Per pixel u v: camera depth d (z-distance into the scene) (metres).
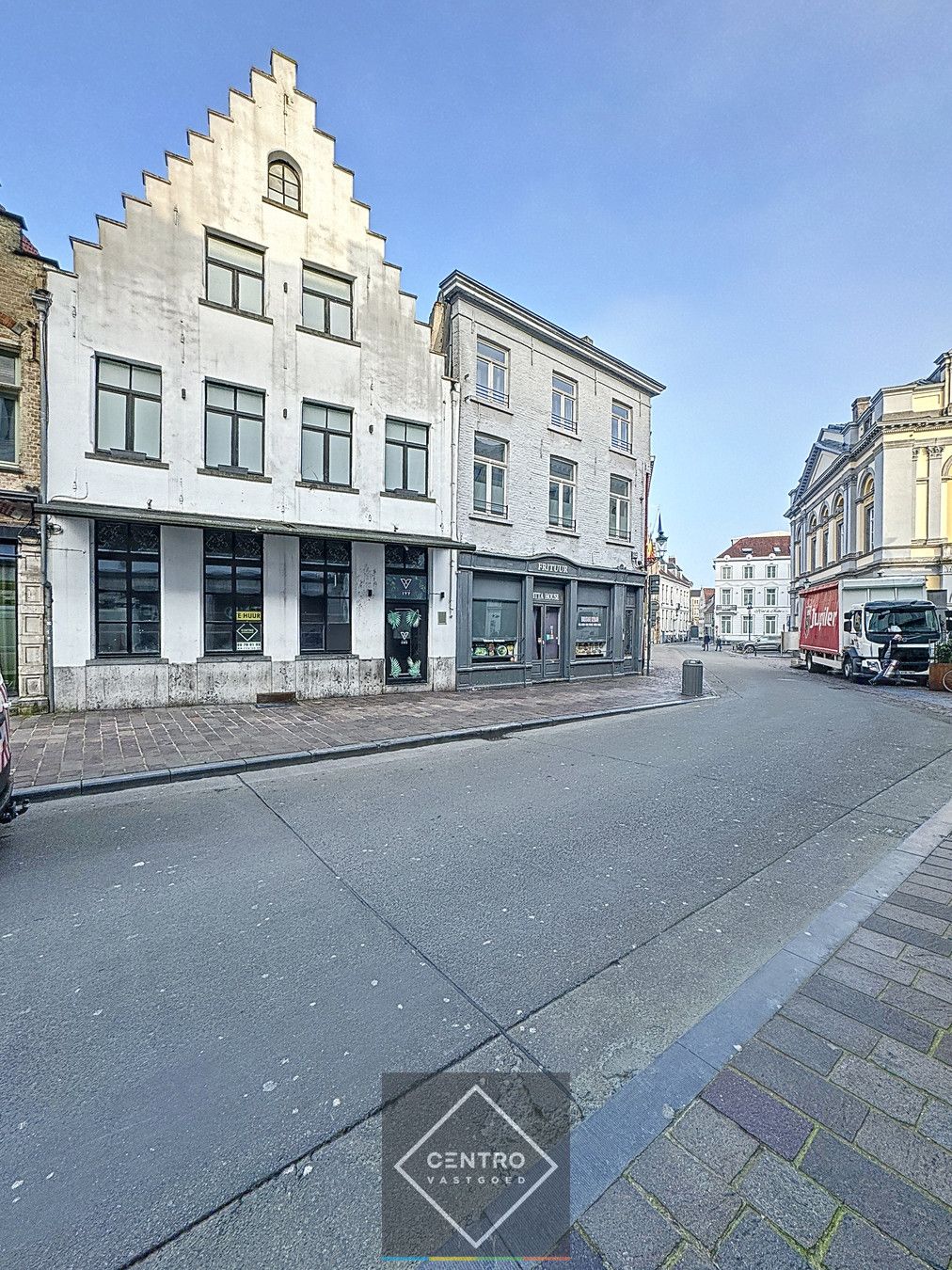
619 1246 1.74
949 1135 2.08
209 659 11.72
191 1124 2.20
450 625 14.95
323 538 13.05
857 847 4.87
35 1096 2.33
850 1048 2.52
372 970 3.19
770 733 9.94
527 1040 2.65
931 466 28.36
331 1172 2.01
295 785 6.77
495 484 16.33
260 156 12.17
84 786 6.42
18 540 10.12
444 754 8.32
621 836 5.10
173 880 4.29
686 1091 2.31
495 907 3.88
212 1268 1.70
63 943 3.46
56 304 10.36
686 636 72.62
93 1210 1.88
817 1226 1.77
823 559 39.88
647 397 21.09
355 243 13.34
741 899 3.97
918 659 17.95
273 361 12.35
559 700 13.50
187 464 11.48
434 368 14.58
